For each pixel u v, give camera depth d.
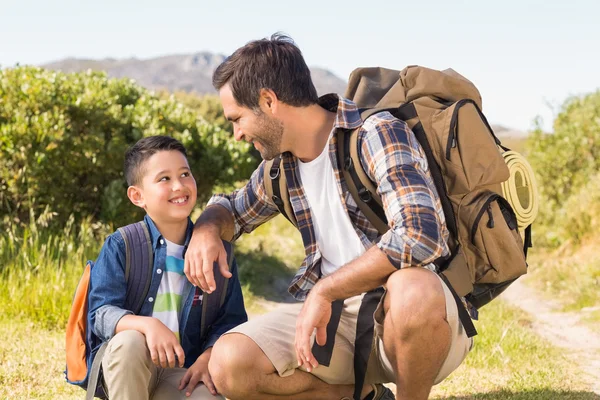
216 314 3.14
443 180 2.83
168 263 3.04
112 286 2.89
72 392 3.78
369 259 2.65
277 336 2.89
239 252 9.87
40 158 7.14
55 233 7.36
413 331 2.60
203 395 2.81
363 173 2.80
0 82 7.53
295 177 3.03
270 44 2.88
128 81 9.98
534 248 12.41
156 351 2.67
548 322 7.45
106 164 7.94
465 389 4.14
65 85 8.01
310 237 3.05
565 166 14.81
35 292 5.72
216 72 2.95
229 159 9.34
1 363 4.25
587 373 4.89
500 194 2.95
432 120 2.82
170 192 2.99
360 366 2.93
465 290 2.84
